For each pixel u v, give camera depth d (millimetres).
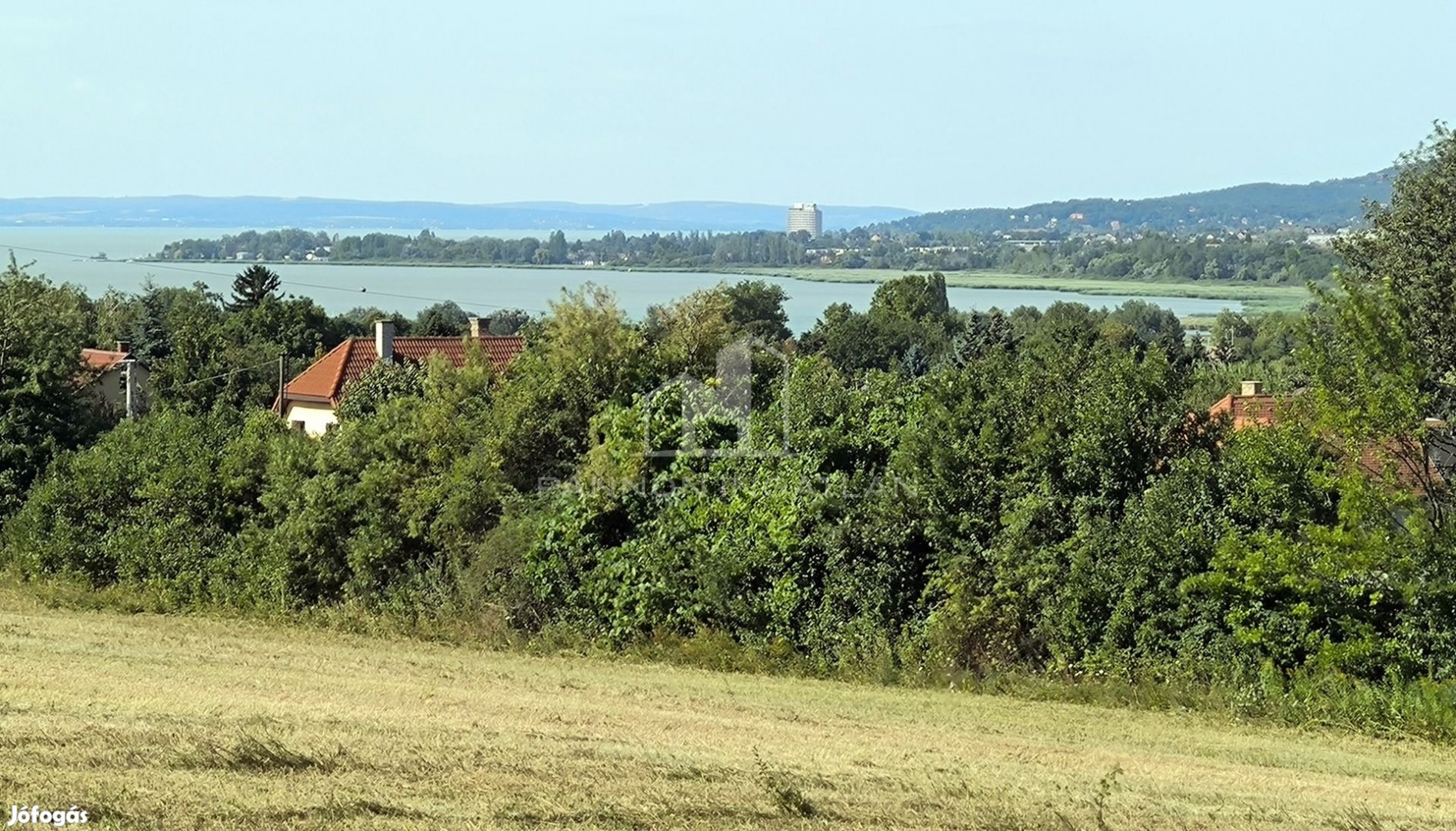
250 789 14555
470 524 33094
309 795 14391
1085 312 129250
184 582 35906
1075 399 29594
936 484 29000
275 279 121312
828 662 28109
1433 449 33062
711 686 25344
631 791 15211
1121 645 26484
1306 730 23078
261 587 34844
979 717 22781
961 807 15367
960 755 19141
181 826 13312
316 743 16750
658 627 29797
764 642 29016
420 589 32875
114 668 24000
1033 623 27531
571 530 31375
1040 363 31312
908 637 28031
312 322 106562
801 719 21703
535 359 36688
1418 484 27109
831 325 106312
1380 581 25156
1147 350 30578
